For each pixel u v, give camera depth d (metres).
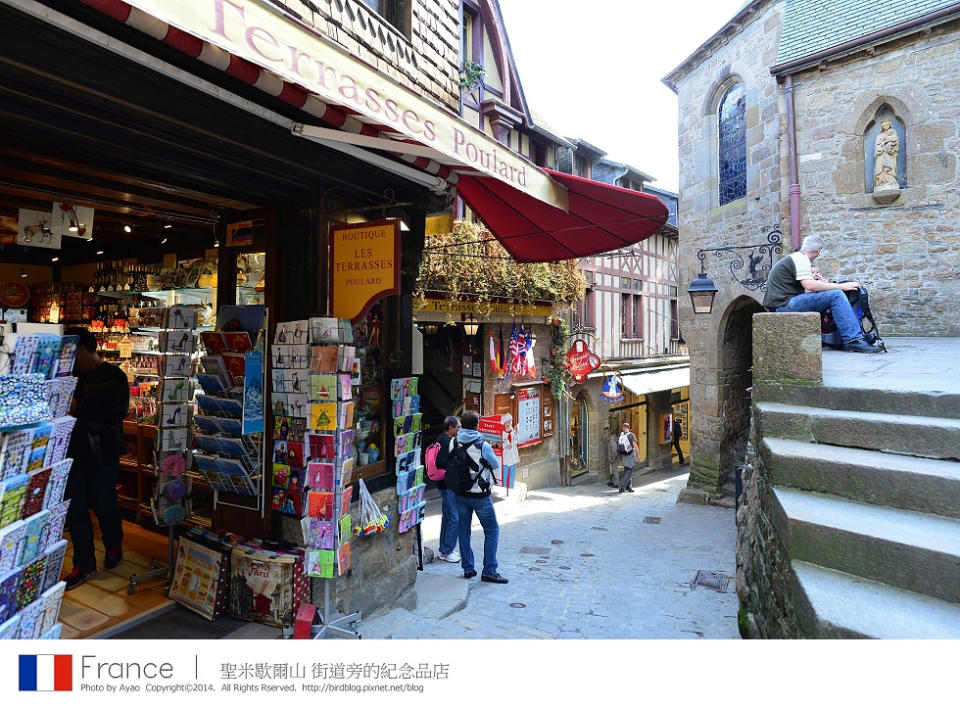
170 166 3.23
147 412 5.16
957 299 8.61
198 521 4.37
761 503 3.43
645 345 17.84
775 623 2.75
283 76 2.14
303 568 3.69
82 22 2.14
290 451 3.79
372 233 3.87
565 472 13.91
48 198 3.89
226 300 4.30
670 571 6.58
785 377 3.57
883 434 2.89
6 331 2.05
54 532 2.30
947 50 8.64
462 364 12.07
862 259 9.42
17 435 2.00
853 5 9.85
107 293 5.63
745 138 11.55
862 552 2.21
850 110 9.53
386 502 4.49
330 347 3.58
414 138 2.87
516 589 5.71
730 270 11.66
